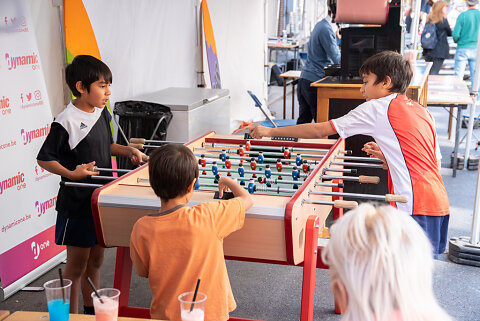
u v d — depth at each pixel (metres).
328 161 3.07
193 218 1.95
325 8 14.47
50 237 3.77
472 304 3.38
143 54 5.23
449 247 4.07
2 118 3.29
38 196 3.62
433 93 6.27
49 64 3.90
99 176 2.74
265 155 3.47
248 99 8.14
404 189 2.87
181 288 1.94
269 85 11.52
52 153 2.72
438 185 2.91
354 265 1.06
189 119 4.59
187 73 6.32
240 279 3.73
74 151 2.80
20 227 3.47
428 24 9.94
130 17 4.93
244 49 7.93
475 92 5.66
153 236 1.94
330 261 1.12
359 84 4.63
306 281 2.41
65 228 2.83
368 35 4.74
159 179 1.95
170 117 4.52
